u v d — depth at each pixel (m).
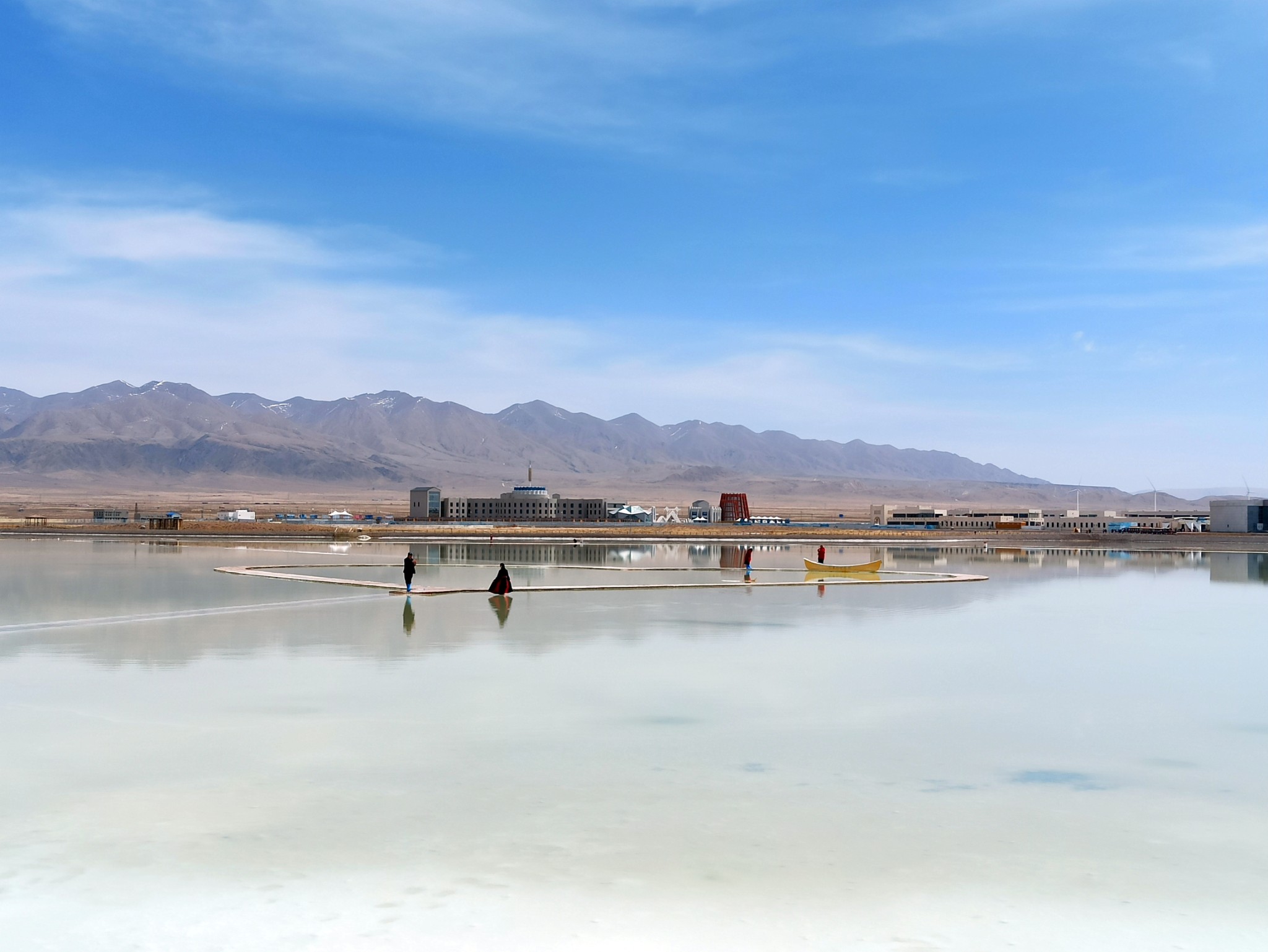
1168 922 13.70
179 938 12.82
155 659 35.50
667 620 49.88
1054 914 13.88
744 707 27.86
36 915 13.48
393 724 25.02
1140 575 95.12
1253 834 17.36
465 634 43.12
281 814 17.69
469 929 13.15
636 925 13.34
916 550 158.88
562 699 28.55
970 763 22.03
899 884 14.86
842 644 41.69
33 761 21.23
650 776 20.48
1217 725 26.36
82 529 188.62
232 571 78.62
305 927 13.18
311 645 39.25
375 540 164.88
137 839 16.34
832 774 20.88
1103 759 22.50
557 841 16.45
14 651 37.25
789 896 14.36
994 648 41.09
